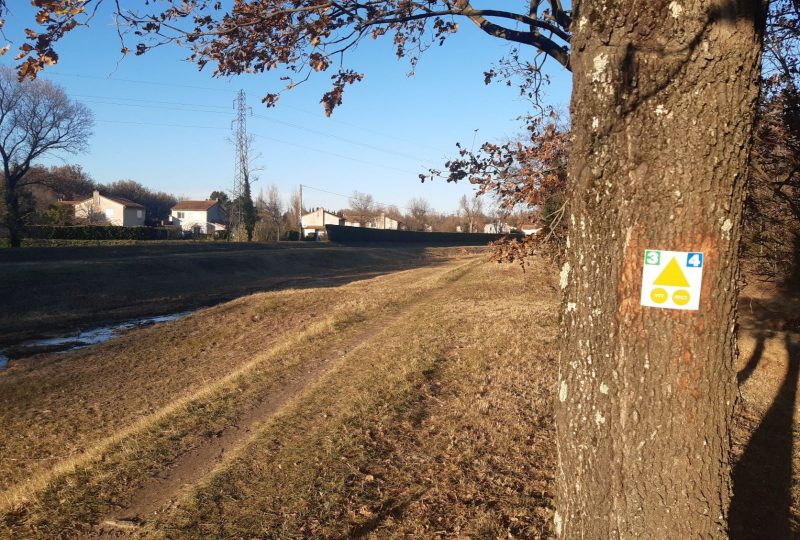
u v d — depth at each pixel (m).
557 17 5.06
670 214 2.39
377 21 4.86
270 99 5.31
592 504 2.63
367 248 49.91
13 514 5.11
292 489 4.88
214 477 5.20
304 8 4.64
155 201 100.00
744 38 2.31
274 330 15.45
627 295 2.49
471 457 5.45
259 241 50.16
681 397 2.42
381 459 5.44
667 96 2.37
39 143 40.31
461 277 23.52
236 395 8.22
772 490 5.25
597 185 2.54
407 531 4.24
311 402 7.20
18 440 8.40
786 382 8.41
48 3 3.36
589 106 2.55
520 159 6.21
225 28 4.78
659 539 2.47
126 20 4.39
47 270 23.41
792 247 8.78
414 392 7.32
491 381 7.86
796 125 6.57
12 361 13.47
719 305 2.40
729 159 2.35
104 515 4.91
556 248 6.02
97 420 9.13
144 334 15.86
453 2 5.04
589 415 2.62
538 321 12.03
